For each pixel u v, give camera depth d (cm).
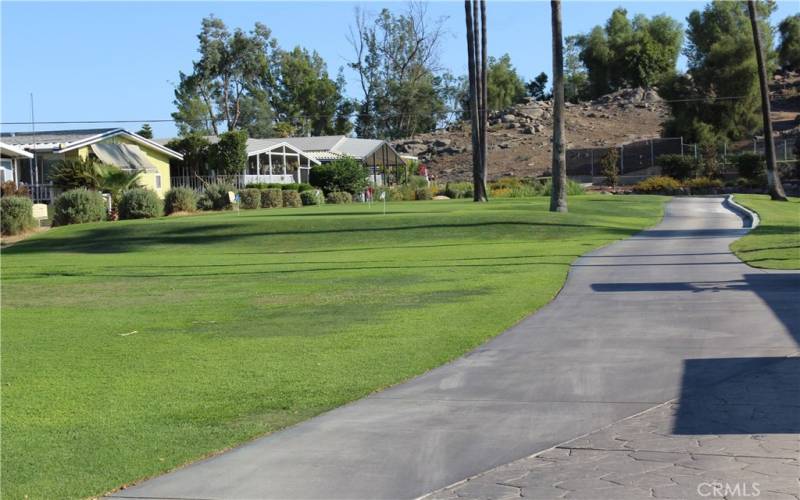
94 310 1398
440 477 559
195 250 2705
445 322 1149
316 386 816
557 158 3372
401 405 736
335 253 2442
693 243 2294
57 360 977
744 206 3819
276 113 11075
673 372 809
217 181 5119
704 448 590
